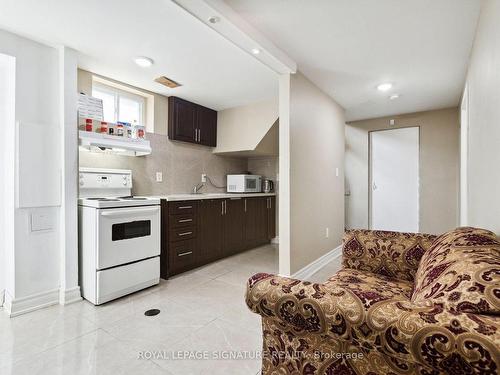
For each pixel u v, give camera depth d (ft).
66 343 5.55
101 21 6.25
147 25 6.43
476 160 6.79
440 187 13.88
